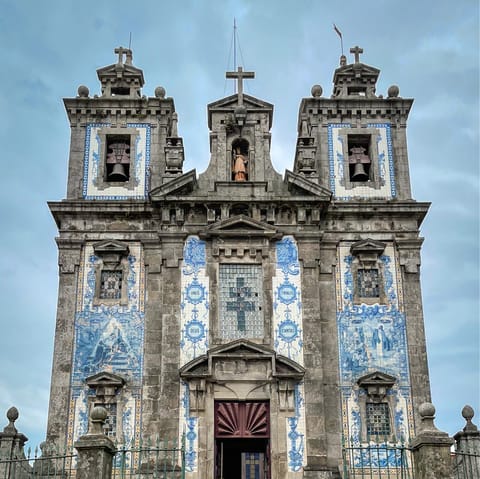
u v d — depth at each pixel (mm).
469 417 27078
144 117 33781
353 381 29703
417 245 31688
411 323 30594
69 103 33688
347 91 35000
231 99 33469
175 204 31422
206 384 29000
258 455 42125
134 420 28797
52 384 29250
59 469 27625
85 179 32719
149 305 30453
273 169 32688
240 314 30344
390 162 33500
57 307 30391
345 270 31312
